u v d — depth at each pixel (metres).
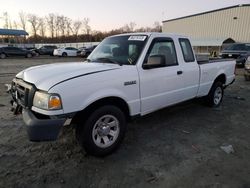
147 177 2.86
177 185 2.71
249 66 10.11
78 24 81.88
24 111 3.00
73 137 3.91
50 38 81.38
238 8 33.72
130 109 3.55
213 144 3.79
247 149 3.62
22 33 50.28
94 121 3.12
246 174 2.93
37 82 2.95
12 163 3.15
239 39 34.25
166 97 4.14
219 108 5.82
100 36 79.94
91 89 3.01
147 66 3.64
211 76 5.32
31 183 2.73
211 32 38.62
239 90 8.31
